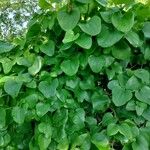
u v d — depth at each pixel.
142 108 0.70
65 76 0.73
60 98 0.71
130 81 0.71
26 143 0.74
